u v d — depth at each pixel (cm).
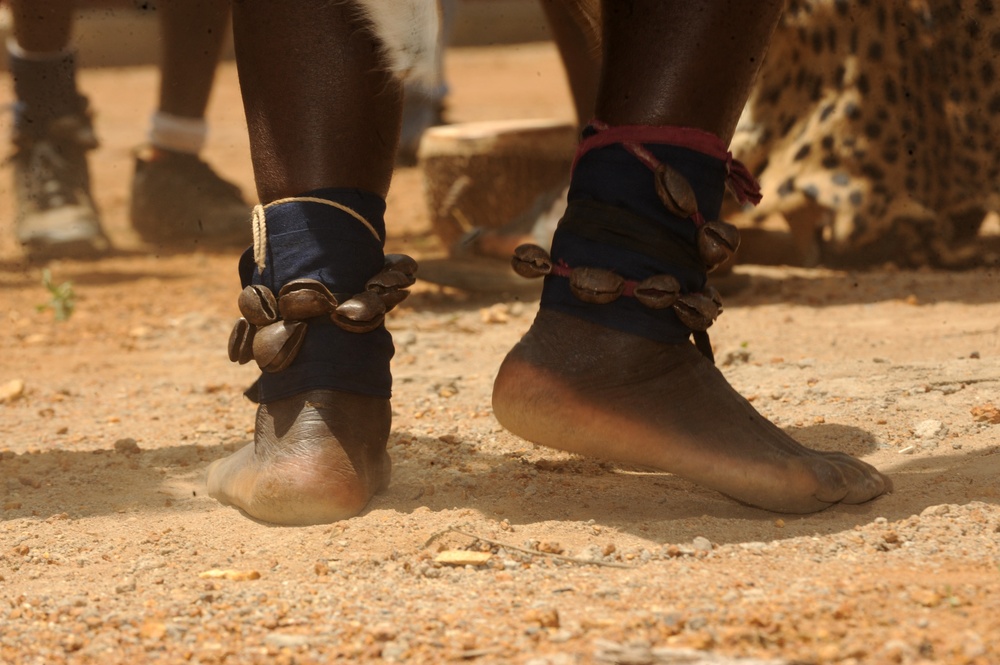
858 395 504
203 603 302
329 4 347
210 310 834
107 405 571
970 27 820
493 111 2070
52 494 416
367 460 365
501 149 882
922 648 256
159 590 315
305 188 354
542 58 2878
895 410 479
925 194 845
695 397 357
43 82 1111
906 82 845
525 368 354
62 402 584
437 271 814
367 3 319
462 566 322
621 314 351
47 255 1087
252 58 353
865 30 845
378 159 361
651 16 341
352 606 297
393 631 277
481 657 264
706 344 374
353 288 357
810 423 468
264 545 346
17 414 560
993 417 452
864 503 367
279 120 353
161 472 442
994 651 254
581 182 353
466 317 759
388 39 322
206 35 1114
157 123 1149
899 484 385
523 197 889
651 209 344
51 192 1120
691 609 282
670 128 341
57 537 368
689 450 352
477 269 812
